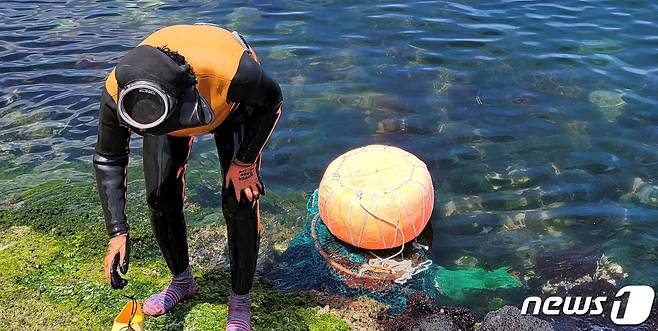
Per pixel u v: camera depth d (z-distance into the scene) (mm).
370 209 5320
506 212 5934
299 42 9211
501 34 9359
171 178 3871
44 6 10945
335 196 5488
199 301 4605
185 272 4449
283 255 5480
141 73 2859
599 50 8828
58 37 9633
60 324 4398
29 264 5016
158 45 3160
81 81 8344
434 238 5676
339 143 6934
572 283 5176
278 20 10016
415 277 5238
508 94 7766
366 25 9734
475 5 10484
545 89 7855
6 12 10656
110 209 3508
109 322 4414
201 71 3131
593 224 5754
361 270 5293
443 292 5105
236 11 10422
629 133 6961
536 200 6055
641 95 7680
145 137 3803
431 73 8281
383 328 4691
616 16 9969
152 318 4398
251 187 3639
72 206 5895
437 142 6898
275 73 8320
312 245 5594
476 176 6379
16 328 4355
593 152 6672
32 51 9188
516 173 6406
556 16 9992
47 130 7262
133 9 10688
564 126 7109
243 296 4098
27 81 8344
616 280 5191
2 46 9344
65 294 4680
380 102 7648
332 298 4973
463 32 9445
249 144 3482
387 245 5418
